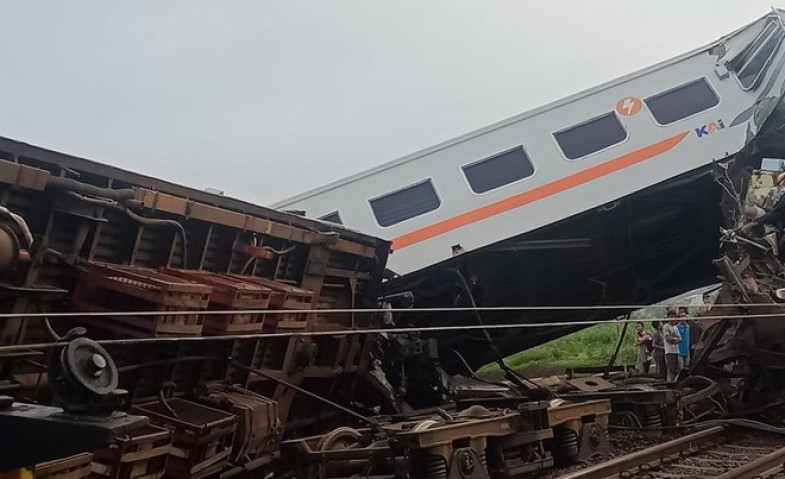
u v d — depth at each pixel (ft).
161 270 22.24
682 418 31.78
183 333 19.89
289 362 27.30
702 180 44.86
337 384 32.32
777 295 32.24
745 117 44.80
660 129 44.68
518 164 44.24
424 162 44.37
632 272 48.65
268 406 23.73
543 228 43.47
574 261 46.11
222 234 25.86
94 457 16.11
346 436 22.68
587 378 35.42
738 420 31.30
